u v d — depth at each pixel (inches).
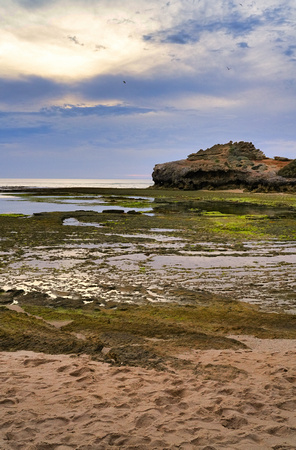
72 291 421.7
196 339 286.5
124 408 175.6
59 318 335.0
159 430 156.3
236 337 294.8
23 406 176.4
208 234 852.0
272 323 326.0
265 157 3720.5
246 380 207.9
